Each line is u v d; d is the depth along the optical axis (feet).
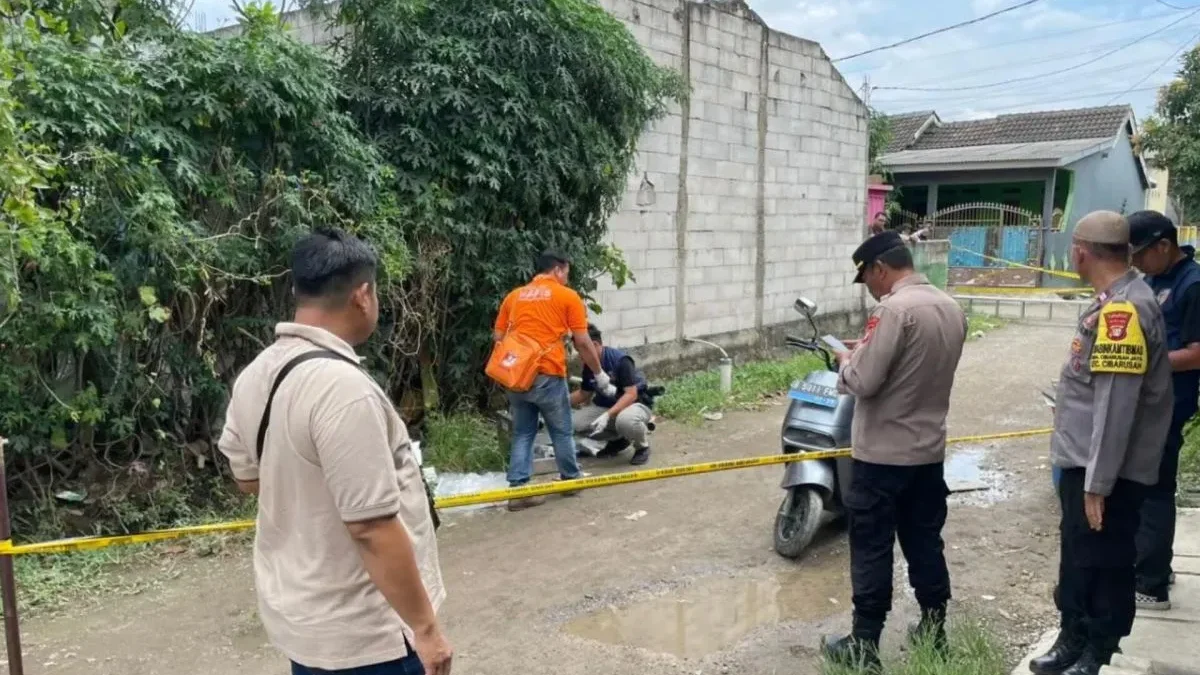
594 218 25.90
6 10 14.23
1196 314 11.77
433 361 22.94
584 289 25.30
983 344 40.91
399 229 20.27
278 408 6.48
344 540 6.54
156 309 16.03
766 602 14.06
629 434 21.38
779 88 35.76
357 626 6.54
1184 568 13.99
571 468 19.45
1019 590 14.08
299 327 6.77
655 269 30.58
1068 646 10.50
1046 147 66.85
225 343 18.79
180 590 14.64
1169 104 35.73
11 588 9.55
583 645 12.61
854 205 42.01
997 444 23.57
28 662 12.25
